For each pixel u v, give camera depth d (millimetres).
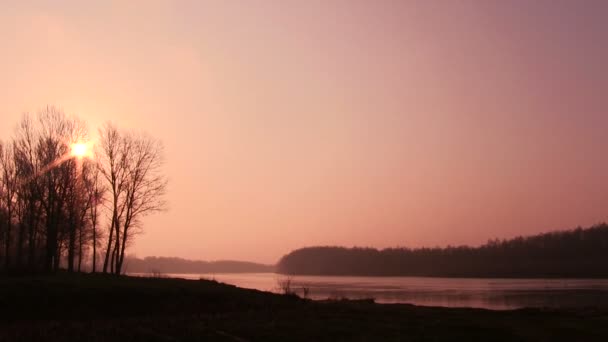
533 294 74938
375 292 80812
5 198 51125
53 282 32625
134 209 52000
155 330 22766
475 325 24406
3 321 26375
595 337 22109
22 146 49500
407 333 22312
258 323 24578
